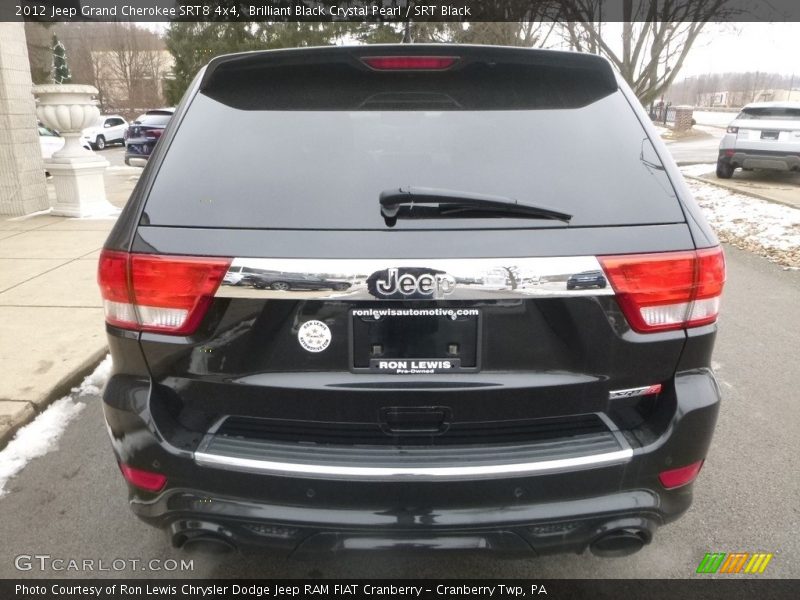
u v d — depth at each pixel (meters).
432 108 2.13
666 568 2.54
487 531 1.90
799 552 2.63
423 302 1.83
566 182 1.95
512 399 1.90
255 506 1.91
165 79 27.73
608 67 2.22
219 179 1.97
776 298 6.15
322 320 1.85
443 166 1.98
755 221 9.68
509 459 1.88
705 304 1.96
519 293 1.82
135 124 19.47
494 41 16.83
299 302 1.84
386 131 2.07
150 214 1.93
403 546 1.92
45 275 6.31
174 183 1.97
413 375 1.88
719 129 39.62
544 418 1.94
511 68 2.20
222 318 1.87
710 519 2.83
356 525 1.88
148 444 1.94
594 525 1.95
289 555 1.98
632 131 2.10
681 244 1.90
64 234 8.35
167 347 1.92
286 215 1.88
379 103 2.14
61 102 9.27
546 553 1.98
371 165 1.98
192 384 1.94
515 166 1.98
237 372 1.91
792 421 3.70
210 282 1.85
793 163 13.20
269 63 2.17
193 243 1.87
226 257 1.84
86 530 2.77
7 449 3.38
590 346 1.89
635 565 2.56
